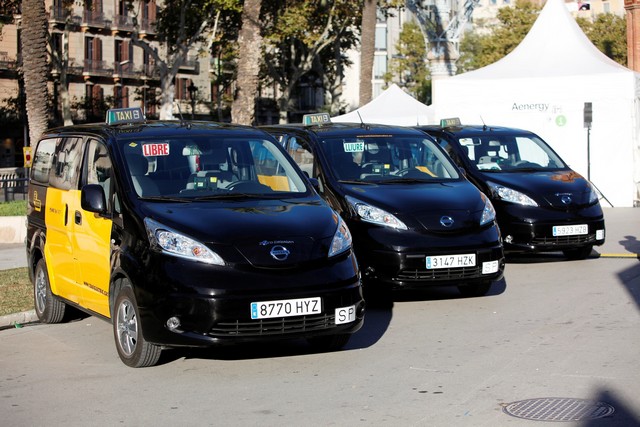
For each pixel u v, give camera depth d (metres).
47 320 12.36
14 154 86.75
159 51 97.12
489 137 17.31
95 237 10.27
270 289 8.93
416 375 8.95
